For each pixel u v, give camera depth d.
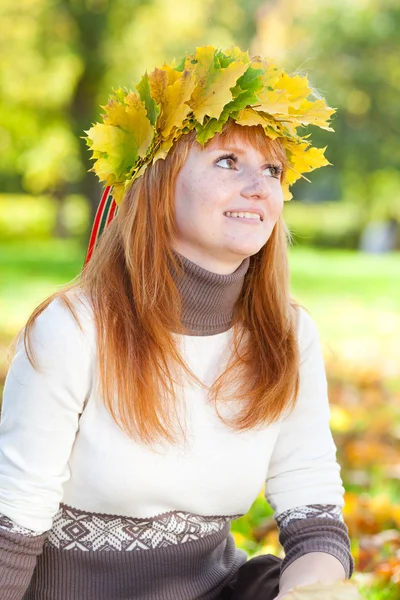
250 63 2.48
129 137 2.44
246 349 2.51
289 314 2.64
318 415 2.64
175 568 2.42
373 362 8.78
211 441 2.41
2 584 2.25
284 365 2.52
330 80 18.48
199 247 2.40
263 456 2.50
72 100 18.80
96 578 2.39
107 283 2.40
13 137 22.12
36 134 21.12
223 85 2.33
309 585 2.20
